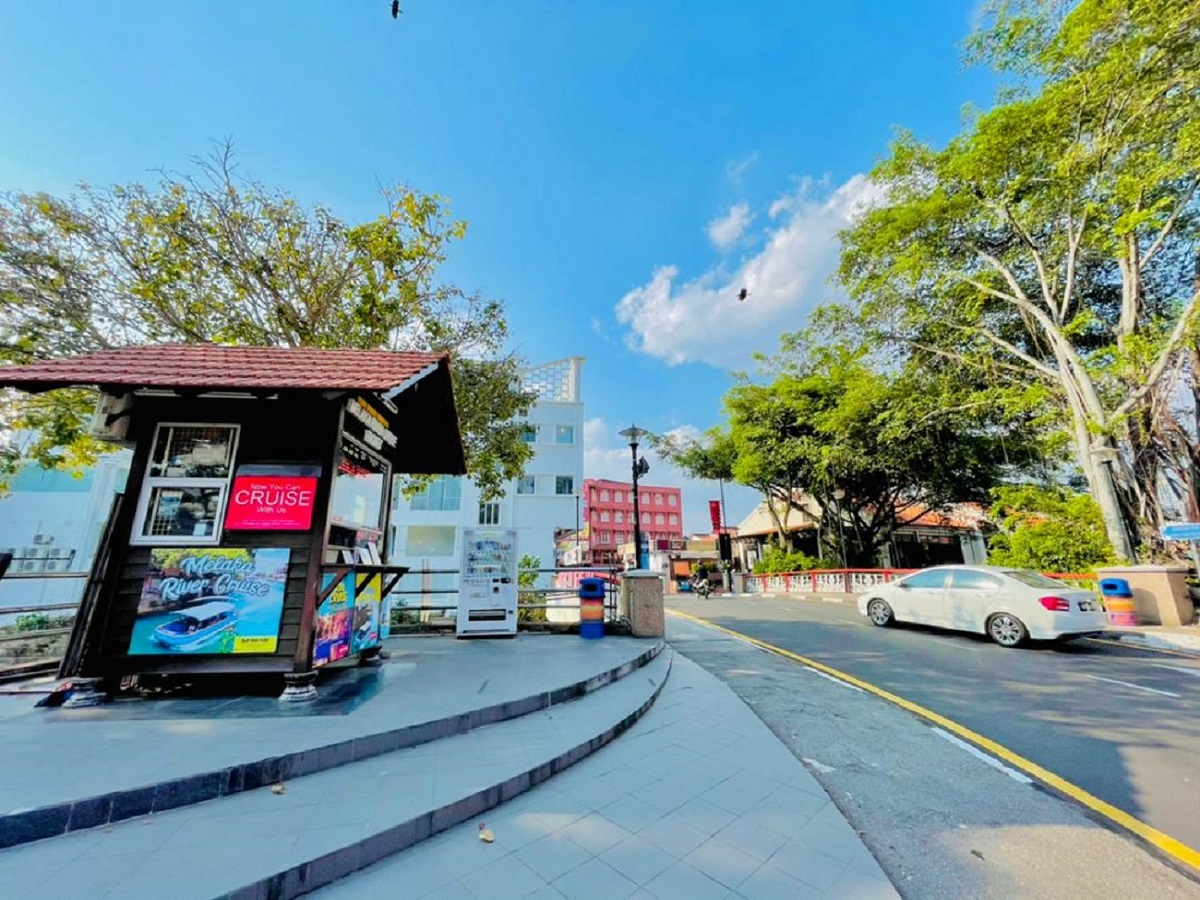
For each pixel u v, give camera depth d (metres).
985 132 11.99
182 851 2.42
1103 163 11.20
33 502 17.03
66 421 8.22
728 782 3.57
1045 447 13.84
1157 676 6.48
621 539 61.75
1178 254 12.62
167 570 4.57
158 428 4.85
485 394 11.22
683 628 11.65
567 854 2.66
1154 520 11.94
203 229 8.86
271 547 4.72
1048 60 11.31
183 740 3.49
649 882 2.44
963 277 14.22
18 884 2.17
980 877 2.58
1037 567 12.02
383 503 6.69
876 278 15.19
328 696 4.64
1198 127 8.98
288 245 9.30
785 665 7.55
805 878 2.49
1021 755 4.16
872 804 3.36
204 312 9.09
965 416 16.36
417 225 10.18
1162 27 9.30
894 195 14.52
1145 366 10.84
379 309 10.05
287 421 4.98
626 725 4.64
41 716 4.02
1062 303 13.12
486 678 5.41
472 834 2.85
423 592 8.53
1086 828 3.05
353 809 2.85
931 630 10.19
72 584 17.08
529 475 23.11
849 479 21.19
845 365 20.12
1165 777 3.72
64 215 7.95
